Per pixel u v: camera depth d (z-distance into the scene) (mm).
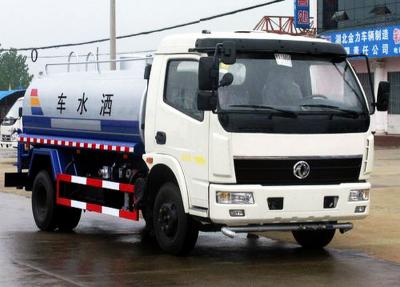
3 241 11078
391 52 33625
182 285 8078
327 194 9055
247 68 9008
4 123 30047
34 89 12789
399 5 34375
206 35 9258
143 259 9594
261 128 8789
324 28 38375
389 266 9188
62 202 11758
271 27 33875
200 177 8992
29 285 8062
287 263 9359
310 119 8984
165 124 9586
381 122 35938
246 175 8781
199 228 9492
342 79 9461
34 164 12664
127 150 10445
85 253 10055
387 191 17094
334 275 8625
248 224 8875
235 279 8383
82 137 11633
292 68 9211
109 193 11109
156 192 10164
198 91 8773
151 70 9961
